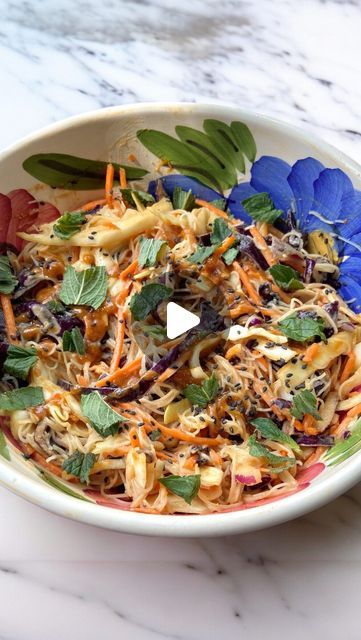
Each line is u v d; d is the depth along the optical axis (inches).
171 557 27.7
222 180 31.4
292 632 27.0
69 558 27.5
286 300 29.5
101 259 29.5
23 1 39.5
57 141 29.6
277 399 27.5
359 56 38.8
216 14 39.7
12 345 27.7
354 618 27.1
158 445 26.9
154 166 31.4
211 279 29.0
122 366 28.0
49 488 23.8
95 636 26.6
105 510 23.3
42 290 29.6
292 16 39.6
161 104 29.9
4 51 38.3
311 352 27.7
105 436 26.8
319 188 30.1
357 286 30.0
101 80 37.8
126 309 28.1
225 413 27.4
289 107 37.4
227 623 27.0
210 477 26.0
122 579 27.3
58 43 38.7
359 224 29.5
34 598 27.0
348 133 36.7
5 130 36.1
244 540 28.0
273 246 30.0
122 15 39.5
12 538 27.6
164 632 26.8
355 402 28.0
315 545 28.0
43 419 27.0
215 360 28.1
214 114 29.7
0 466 23.9
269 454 26.4
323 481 24.1
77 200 31.5
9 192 29.5
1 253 30.0
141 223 29.8
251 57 38.7
